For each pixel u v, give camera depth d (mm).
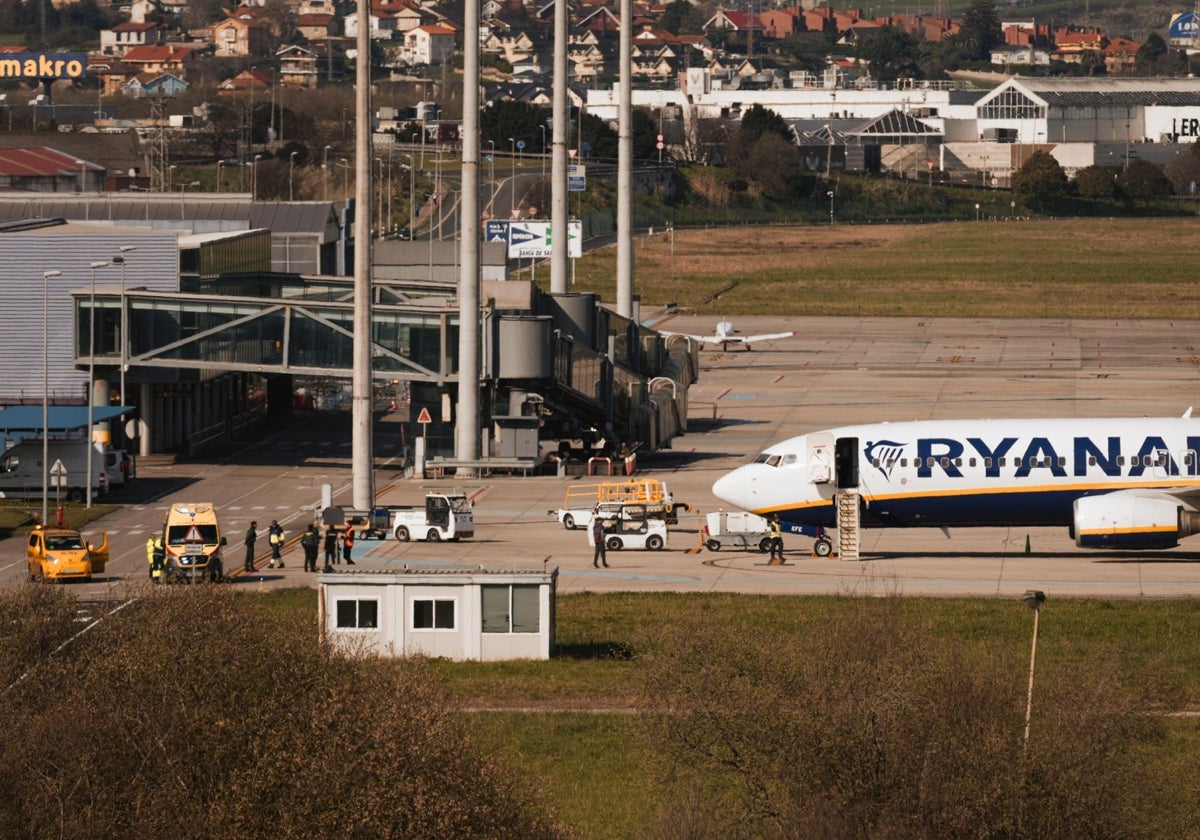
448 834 182250
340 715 193375
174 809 185750
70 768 191125
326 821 180625
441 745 190250
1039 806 193500
